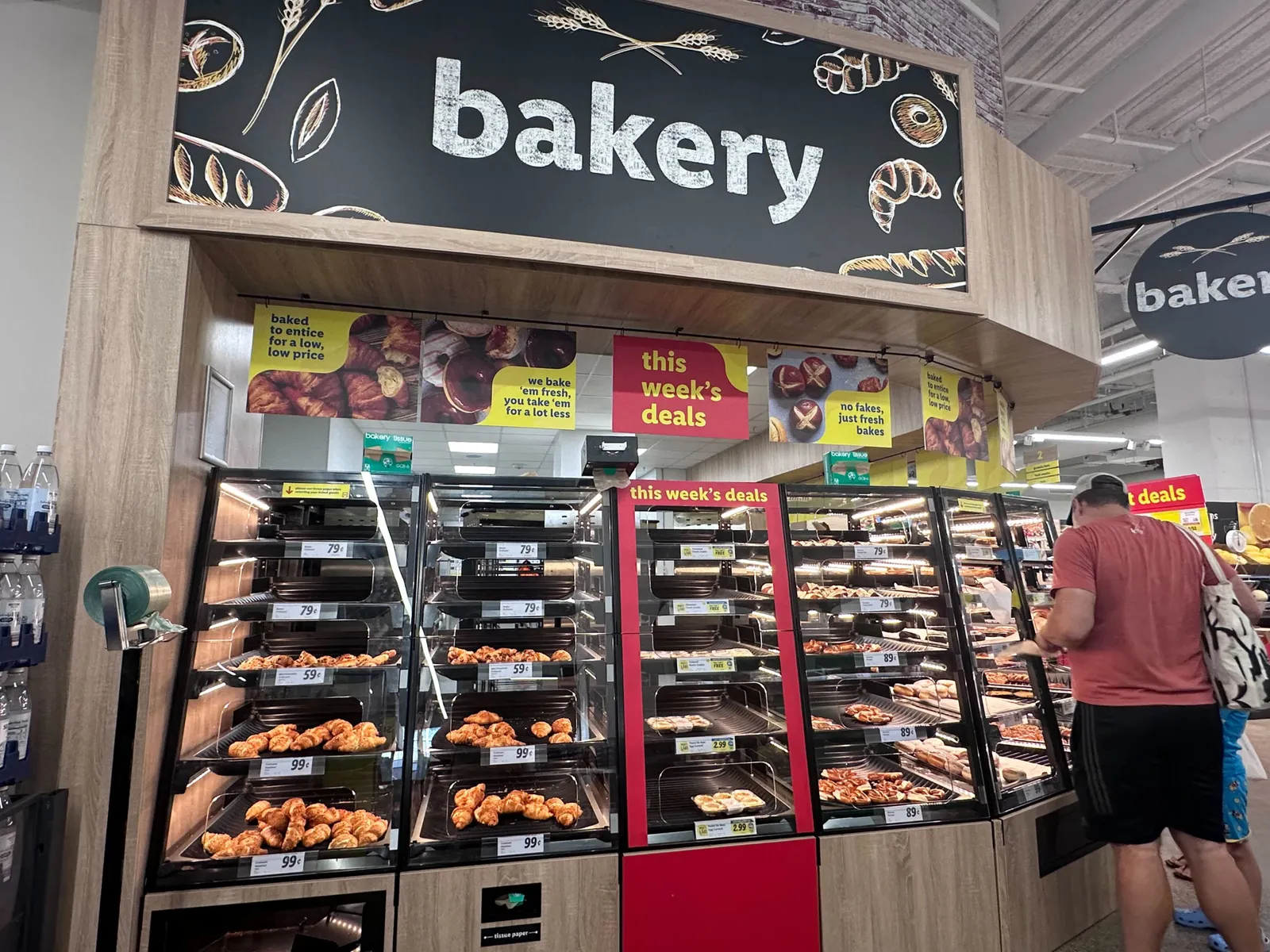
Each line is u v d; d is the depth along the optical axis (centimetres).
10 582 188
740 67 291
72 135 254
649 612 258
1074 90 602
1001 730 329
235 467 273
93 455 210
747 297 283
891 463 670
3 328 239
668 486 276
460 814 232
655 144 274
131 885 194
